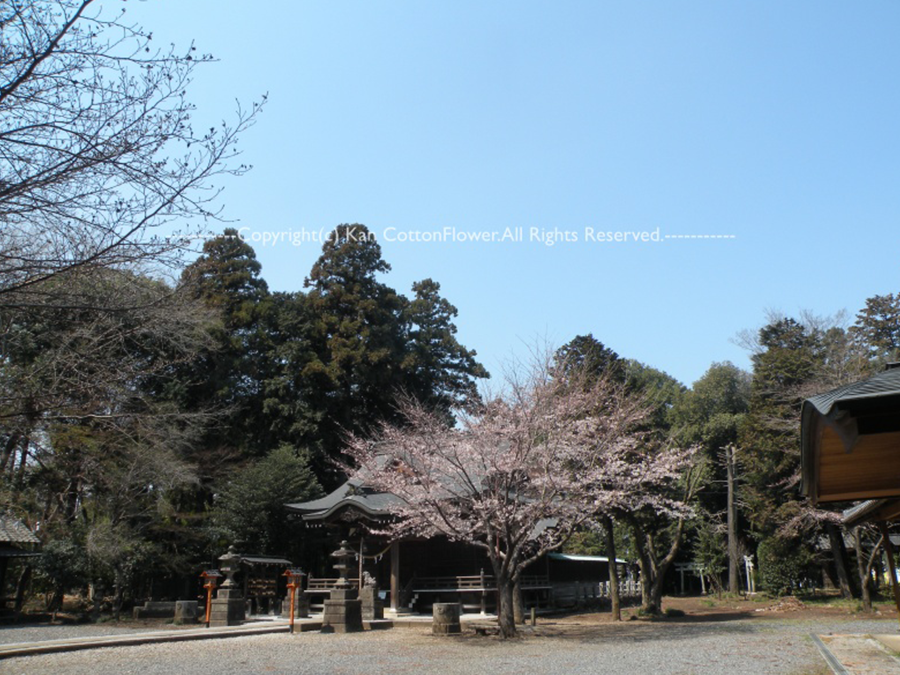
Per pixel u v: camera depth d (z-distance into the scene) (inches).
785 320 1480.1
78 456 916.0
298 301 1651.1
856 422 169.3
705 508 1443.2
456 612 749.3
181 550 1087.6
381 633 769.6
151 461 933.8
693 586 1652.3
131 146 215.5
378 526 1070.4
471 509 798.5
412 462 896.9
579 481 796.0
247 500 1182.9
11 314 262.5
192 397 1333.7
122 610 1029.8
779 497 1208.8
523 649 598.2
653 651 559.2
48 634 741.3
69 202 216.5
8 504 900.6
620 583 1547.7
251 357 1471.5
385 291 1675.7
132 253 233.8
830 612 949.8
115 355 376.8
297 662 527.8
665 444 990.4
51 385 277.3
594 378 985.5
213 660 539.2
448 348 1770.4
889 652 495.8
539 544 983.0
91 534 880.3
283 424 1433.3
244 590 1095.6
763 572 1232.2
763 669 446.9
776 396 1270.9
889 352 1403.8
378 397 1588.3
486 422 802.8
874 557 972.6
